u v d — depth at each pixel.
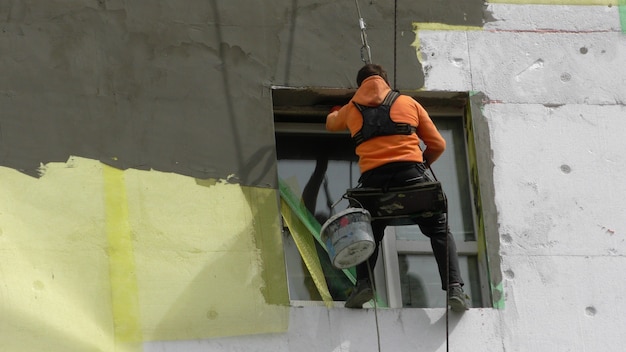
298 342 17.02
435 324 17.41
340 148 19.67
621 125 19.38
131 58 18.70
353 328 17.22
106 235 17.25
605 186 18.84
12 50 18.34
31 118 17.88
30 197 17.25
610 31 20.20
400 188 17.00
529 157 18.95
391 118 17.36
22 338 16.20
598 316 17.75
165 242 17.41
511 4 20.20
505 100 19.38
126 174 17.78
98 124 18.08
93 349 16.38
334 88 19.11
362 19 19.58
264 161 18.36
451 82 19.42
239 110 18.66
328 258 18.56
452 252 17.55
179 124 18.34
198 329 16.86
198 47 19.00
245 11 19.42
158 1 19.22
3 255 16.69
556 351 17.42
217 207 17.84
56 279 16.75
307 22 19.55
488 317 17.56
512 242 18.28
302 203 19.00
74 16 18.83
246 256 17.55
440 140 17.64
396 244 18.78
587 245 18.34
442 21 19.88
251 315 17.09
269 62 19.11
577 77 19.73
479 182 18.70
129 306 16.83
